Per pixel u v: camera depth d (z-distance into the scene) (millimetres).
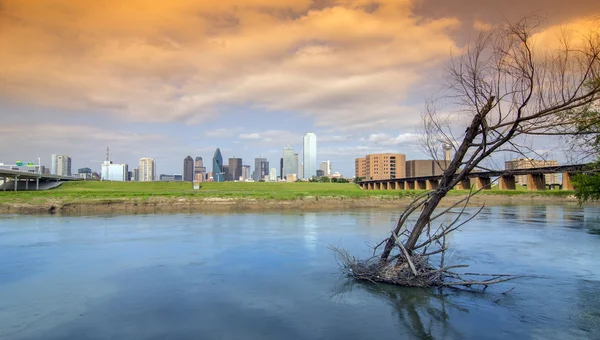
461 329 8789
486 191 78750
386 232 26328
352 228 28922
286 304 10555
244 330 8727
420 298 11047
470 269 14727
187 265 15445
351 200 64625
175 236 24062
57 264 15594
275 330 8734
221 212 46344
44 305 10430
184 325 9023
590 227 29469
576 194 24578
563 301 10758
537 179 82312
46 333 8547
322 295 11383
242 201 57656
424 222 12695
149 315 9688
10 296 11211
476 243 21266
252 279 13250
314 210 51000
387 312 9898
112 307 10281
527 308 10188
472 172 13219
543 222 33531
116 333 8539
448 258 16750
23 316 9586
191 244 20812
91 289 11969
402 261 12758
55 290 11859
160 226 29891
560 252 18328
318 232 26344
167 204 54188
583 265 15430
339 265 15305
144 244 20766
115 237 23516
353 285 12477
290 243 21250
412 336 8391
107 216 39594
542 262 15992
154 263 15820
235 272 14266
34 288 12055
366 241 22141
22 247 19703
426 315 9688
